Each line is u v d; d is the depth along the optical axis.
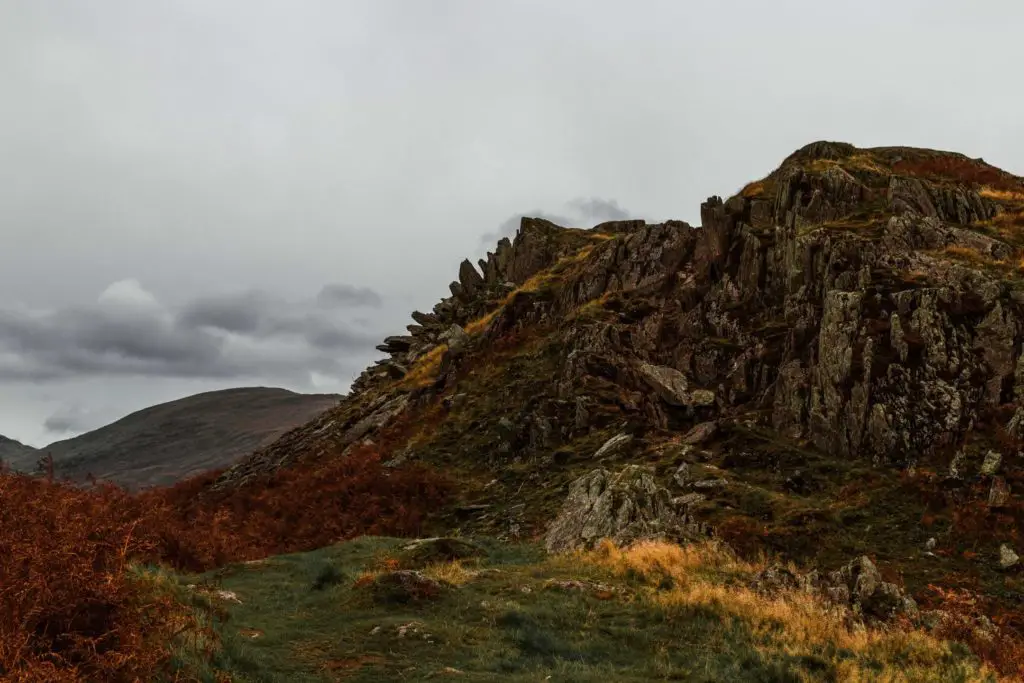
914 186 37.69
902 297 27.67
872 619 14.98
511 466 30.97
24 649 6.23
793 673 11.84
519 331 43.16
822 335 28.06
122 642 7.11
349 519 28.88
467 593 15.45
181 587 12.58
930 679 11.95
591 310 38.44
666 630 13.84
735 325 33.78
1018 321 25.98
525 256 59.34
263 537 29.31
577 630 13.62
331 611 14.45
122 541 8.93
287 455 46.00
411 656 11.55
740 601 15.33
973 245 32.38
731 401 30.67
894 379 25.83
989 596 17.39
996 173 46.84
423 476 31.00
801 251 32.88
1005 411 24.19
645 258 41.12
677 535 20.20
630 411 31.66
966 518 20.61
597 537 20.91
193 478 49.28
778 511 22.33
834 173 39.62
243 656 10.00
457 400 38.56
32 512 7.69
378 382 55.53
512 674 10.84
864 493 22.92
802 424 27.55
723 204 40.22
